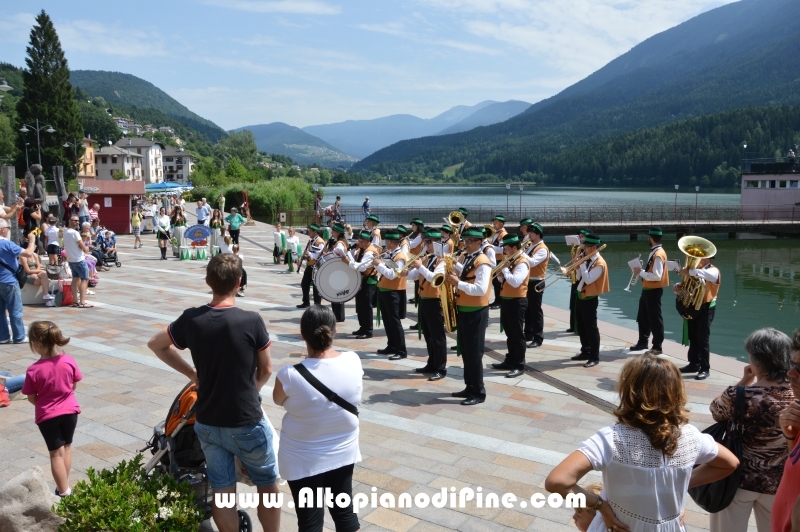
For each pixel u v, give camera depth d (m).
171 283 16.75
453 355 10.16
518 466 5.90
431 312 8.70
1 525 3.99
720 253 37.84
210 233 22.41
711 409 3.86
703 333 8.66
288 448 4.02
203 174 99.75
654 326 9.82
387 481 5.59
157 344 4.12
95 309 13.09
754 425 3.64
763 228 44.94
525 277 8.77
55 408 5.08
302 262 20.81
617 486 2.85
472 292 7.53
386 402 7.70
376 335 11.39
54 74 78.56
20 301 10.25
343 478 4.07
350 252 11.67
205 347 3.94
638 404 2.84
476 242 7.77
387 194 164.75
